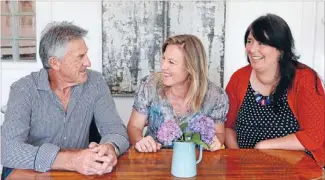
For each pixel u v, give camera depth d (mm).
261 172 1481
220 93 2027
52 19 3256
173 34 3264
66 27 1737
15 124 1638
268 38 1936
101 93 1935
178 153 1422
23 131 1653
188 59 1867
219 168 1524
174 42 1894
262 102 2057
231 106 2164
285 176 1440
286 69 1990
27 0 3324
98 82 1951
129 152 1727
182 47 1876
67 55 1701
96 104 1914
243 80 2125
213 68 3314
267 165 1567
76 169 1457
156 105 2000
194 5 3240
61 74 1747
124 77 3309
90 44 3281
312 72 2020
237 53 3332
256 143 2062
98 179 1398
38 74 1812
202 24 3260
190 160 1420
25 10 3340
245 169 1514
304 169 1521
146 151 1732
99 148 1506
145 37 3266
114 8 3225
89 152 1469
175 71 1871
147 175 1438
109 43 3264
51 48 1700
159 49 3279
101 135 1878
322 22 3318
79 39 1729
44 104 1776
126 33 3256
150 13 3240
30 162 1476
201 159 1578
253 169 1516
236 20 3299
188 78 1925
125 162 1587
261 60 1980
